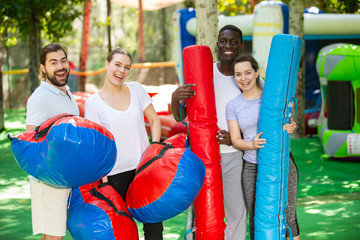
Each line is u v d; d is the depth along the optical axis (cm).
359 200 576
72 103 357
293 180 364
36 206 336
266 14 946
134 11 2198
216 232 356
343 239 439
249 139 356
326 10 1292
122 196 356
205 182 354
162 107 957
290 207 363
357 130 795
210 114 355
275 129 334
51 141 292
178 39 1141
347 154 786
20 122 1271
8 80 1717
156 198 317
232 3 1389
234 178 374
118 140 348
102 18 2273
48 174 301
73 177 299
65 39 2102
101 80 2027
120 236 314
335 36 1083
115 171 351
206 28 617
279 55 329
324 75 824
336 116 801
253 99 355
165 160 322
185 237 374
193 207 381
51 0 1256
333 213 523
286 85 331
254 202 363
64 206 336
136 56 2216
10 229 485
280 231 340
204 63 351
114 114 347
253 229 366
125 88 362
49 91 339
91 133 297
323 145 816
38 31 1329
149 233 352
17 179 711
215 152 356
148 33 2211
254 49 969
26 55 1872
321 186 646
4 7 1152
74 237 325
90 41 2247
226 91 373
